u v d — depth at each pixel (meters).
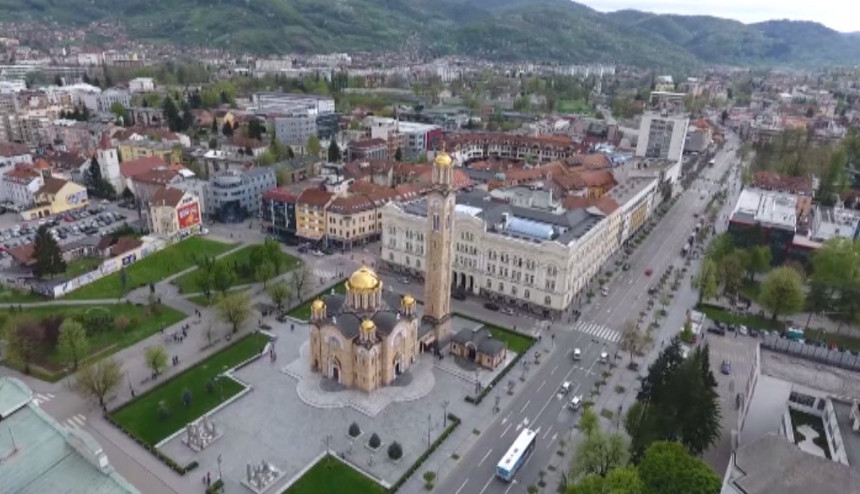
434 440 101.44
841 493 66.62
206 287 147.12
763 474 70.81
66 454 63.50
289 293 147.12
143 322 139.25
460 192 195.38
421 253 167.75
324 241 192.25
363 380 113.69
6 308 143.50
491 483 92.31
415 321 121.56
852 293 140.12
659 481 78.44
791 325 147.75
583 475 90.00
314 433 102.50
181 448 97.44
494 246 152.88
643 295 163.00
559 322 145.88
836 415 87.69
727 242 173.75
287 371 120.69
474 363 125.38
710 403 95.00
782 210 193.25
